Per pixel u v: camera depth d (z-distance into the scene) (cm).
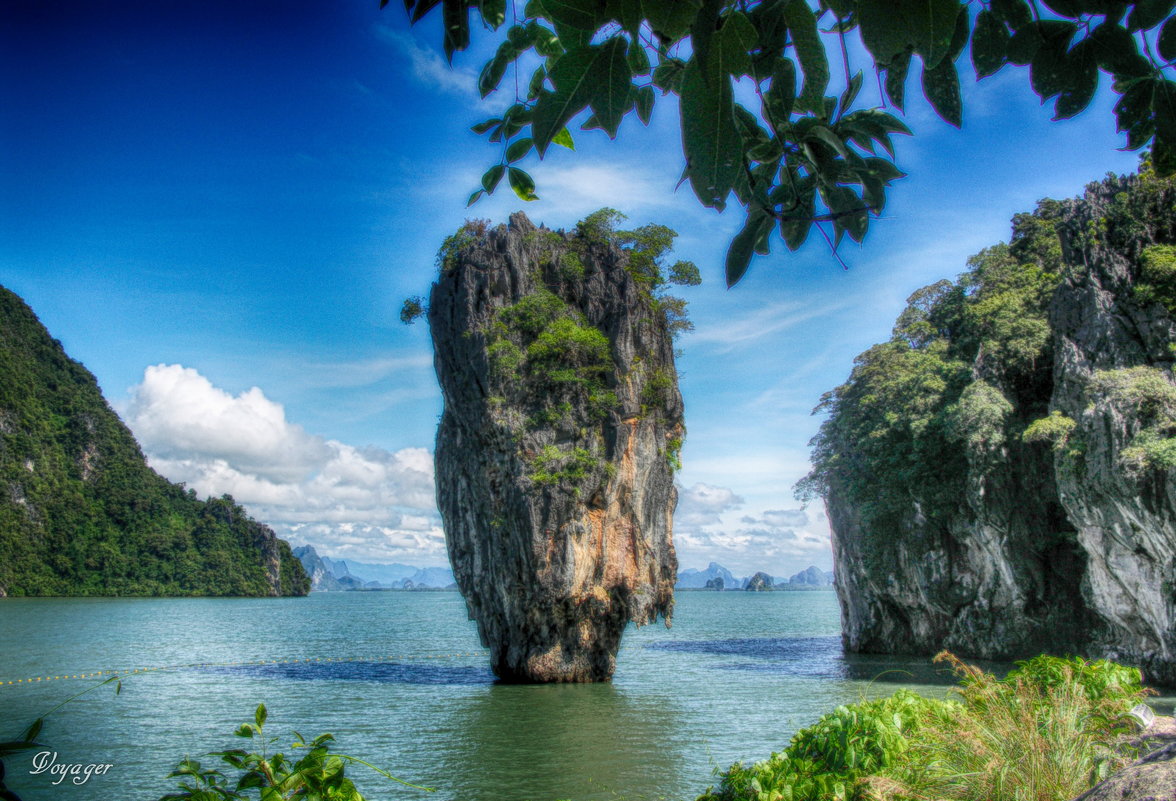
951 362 5003
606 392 4384
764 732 2739
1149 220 3947
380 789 2030
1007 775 512
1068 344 4003
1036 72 239
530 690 3994
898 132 237
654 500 4594
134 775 2212
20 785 2097
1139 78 235
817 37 200
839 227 249
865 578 5834
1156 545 3316
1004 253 5388
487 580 4503
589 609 4303
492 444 4344
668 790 1977
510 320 4419
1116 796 275
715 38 182
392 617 13962
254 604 18938
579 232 4862
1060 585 4444
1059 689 624
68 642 7650
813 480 5956
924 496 4828
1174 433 3297
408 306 4856
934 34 178
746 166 231
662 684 4156
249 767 390
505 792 1992
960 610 5062
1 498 19288
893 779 523
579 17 192
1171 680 3388
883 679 4138
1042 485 4394
